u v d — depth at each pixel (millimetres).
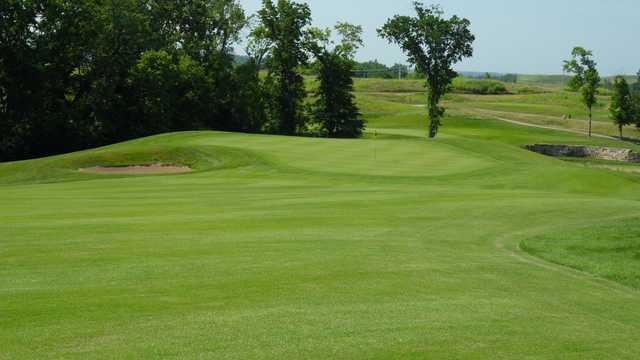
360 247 12125
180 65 66188
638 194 26859
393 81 136750
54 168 34531
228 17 74375
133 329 7078
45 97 58094
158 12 73625
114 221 14828
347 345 6707
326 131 76562
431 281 9703
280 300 8383
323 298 8539
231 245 12008
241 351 6461
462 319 7758
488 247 12797
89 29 60344
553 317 8008
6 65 55375
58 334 6875
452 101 113062
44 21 57031
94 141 61781
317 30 74875
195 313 7727
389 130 81000
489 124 84250
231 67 73188
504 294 9102
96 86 61875
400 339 6930
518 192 22188
